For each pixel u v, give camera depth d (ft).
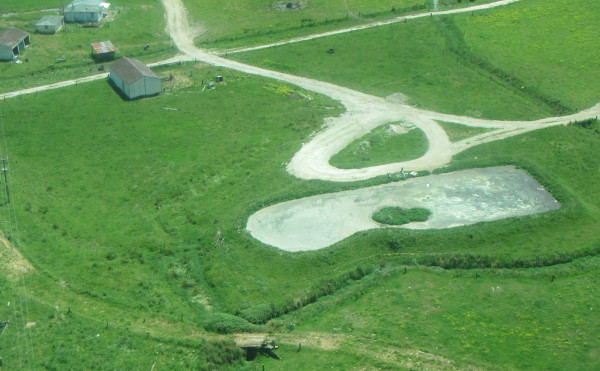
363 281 249.14
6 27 455.63
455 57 424.87
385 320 229.66
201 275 255.50
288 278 249.75
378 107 375.45
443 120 359.87
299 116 367.25
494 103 373.61
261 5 500.74
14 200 293.64
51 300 237.04
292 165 319.47
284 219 278.26
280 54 440.04
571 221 272.92
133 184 310.45
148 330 226.79
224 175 316.19
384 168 313.53
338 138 343.26
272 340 222.28
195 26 479.00
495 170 307.58
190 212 289.74
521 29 451.94
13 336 217.77
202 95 391.24
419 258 257.34
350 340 221.46
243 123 361.71
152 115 369.30
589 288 241.35
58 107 375.25
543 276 248.32
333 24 476.13
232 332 226.58
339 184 300.20
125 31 462.60
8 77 404.57
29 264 254.06
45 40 443.73
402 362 211.00
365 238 263.49
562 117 354.33
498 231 266.16
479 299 238.27
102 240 272.51
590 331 221.05
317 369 210.59
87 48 439.63
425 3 496.23
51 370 205.46
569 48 423.64
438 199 287.28
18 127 354.13
